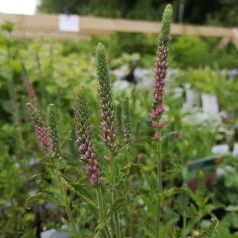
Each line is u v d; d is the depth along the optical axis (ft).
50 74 3.27
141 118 2.25
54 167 1.15
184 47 5.26
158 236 1.51
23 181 2.02
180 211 1.54
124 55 4.56
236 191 2.49
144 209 1.80
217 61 5.34
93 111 2.36
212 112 3.18
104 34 5.23
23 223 1.76
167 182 2.48
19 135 2.18
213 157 2.05
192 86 3.57
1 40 3.33
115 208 1.04
